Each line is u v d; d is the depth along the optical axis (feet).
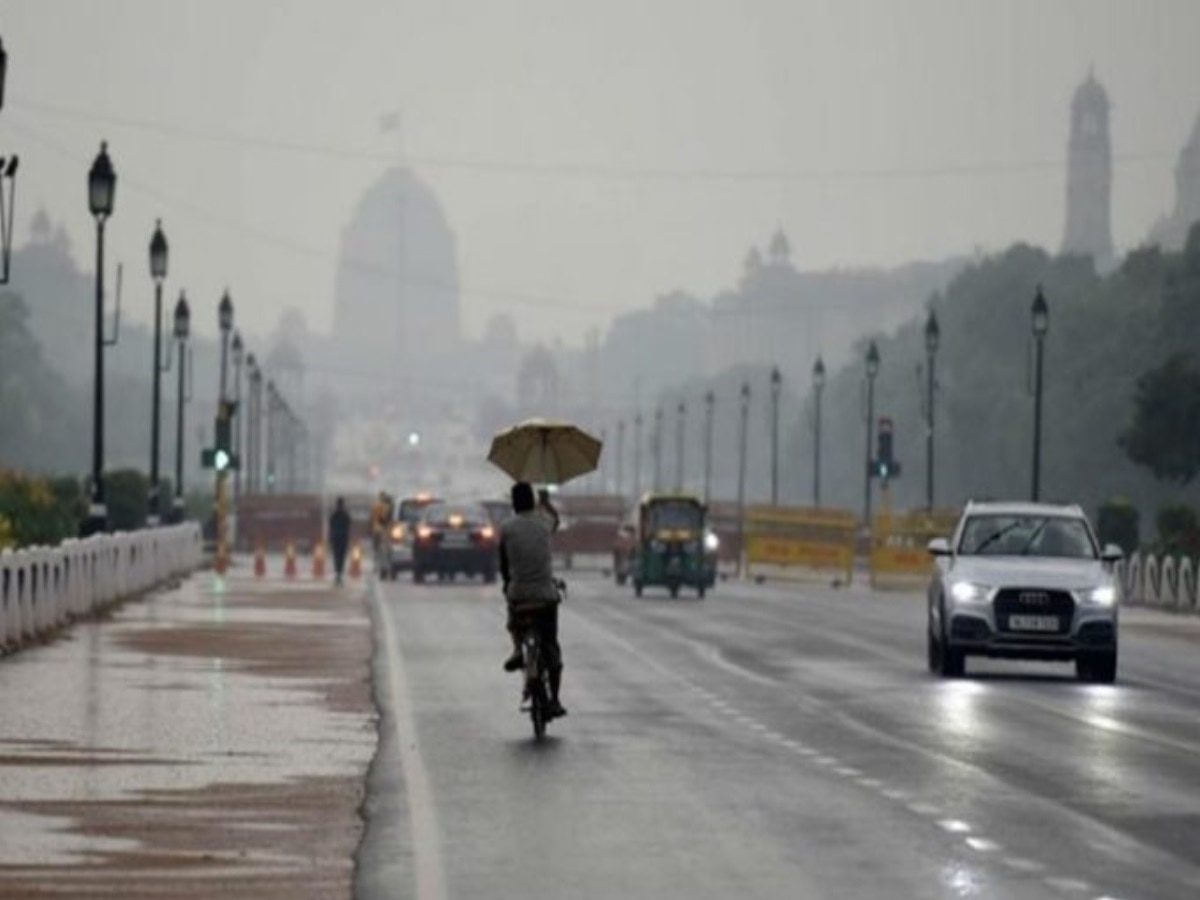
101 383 444.96
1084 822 162.81
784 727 231.91
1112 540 618.44
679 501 564.71
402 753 204.85
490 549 612.29
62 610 369.91
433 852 148.05
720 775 189.88
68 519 542.98
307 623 397.60
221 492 650.84
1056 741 219.82
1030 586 299.38
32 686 262.88
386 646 349.20
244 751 202.80
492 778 186.80
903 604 535.19
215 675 284.00
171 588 536.83
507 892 133.80
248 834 154.40
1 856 143.13
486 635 379.55
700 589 561.84
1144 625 464.24
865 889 135.13
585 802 172.65
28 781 179.52
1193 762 201.57
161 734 214.90
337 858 145.28
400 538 629.10
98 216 443.32
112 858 143.43
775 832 157.58
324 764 194.70
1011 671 321.32
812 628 420.36
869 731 228.43
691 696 269.44
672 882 137.39
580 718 240.12
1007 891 134.62
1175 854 148.36
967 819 164.14
